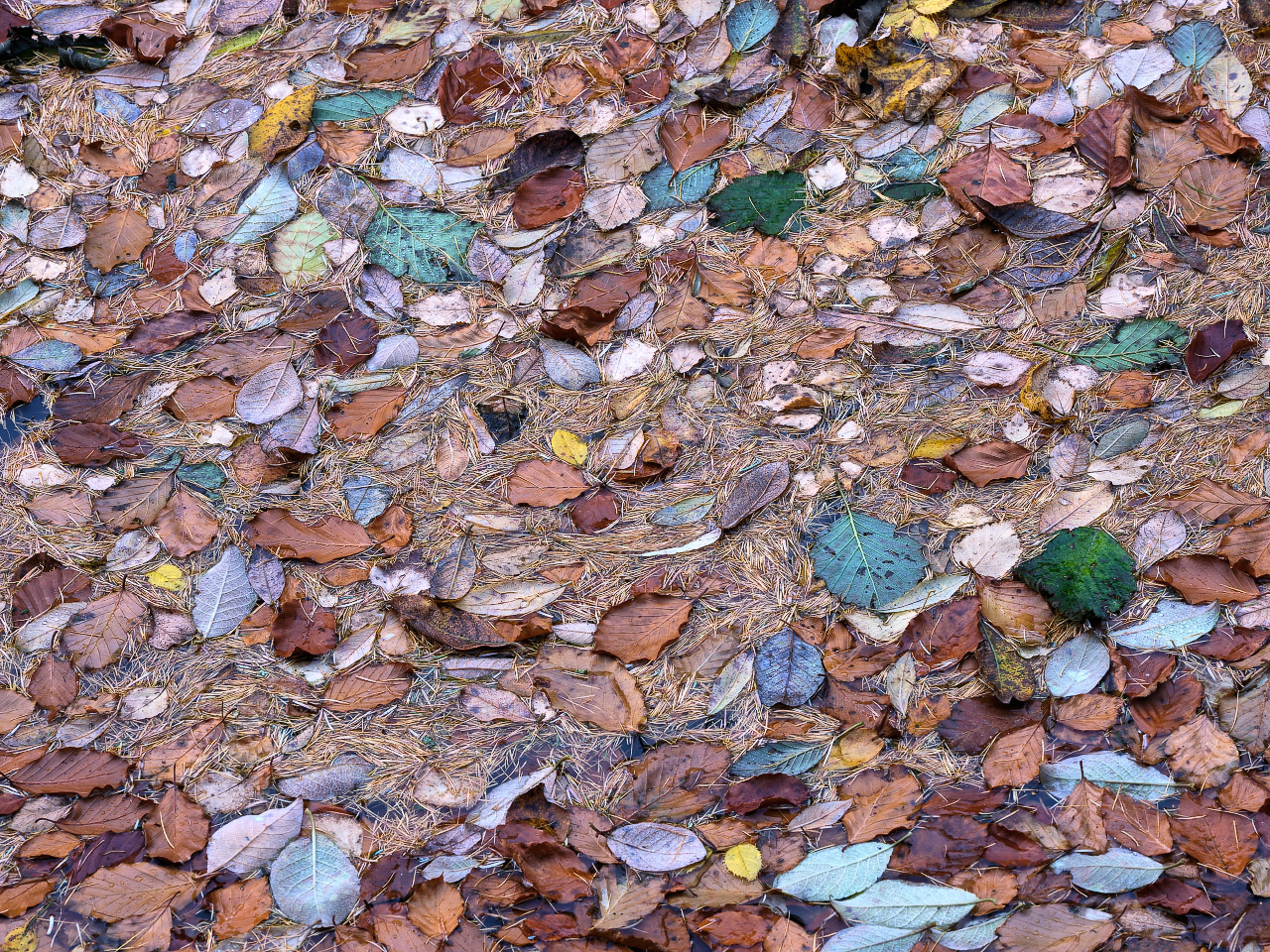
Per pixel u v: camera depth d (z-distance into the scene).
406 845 2.11
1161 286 2.29
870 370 2.29
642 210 2.40
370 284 2.38
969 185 2.36
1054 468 2.22
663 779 2.12
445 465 2.28
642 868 2.08
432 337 2.35
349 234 2.41
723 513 2.23
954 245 2.34
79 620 2.21
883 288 2.33
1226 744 2.09
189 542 2.25
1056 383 2.26
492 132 2.47
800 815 2.10
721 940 2.05
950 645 2.15
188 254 2.42
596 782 2.12
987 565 2.18
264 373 2.33
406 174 2.45
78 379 2.35
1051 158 2.38
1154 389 2.25
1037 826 2.08
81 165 2.49
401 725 2.16
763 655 2.16
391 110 2.49
